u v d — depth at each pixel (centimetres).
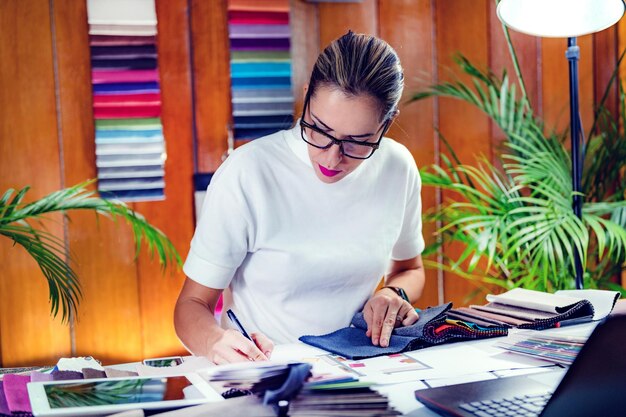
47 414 90
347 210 150
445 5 308
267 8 287
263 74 289
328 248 148
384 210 155
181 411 92
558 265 249
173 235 289
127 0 277
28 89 271
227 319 155
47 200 226
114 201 281
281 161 145
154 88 281
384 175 154
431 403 94
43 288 276
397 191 157
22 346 275
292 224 146
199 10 285
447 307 146
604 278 271
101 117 278
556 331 138
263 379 102
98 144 278
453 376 111
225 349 121
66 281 225
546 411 87
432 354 125
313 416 90
